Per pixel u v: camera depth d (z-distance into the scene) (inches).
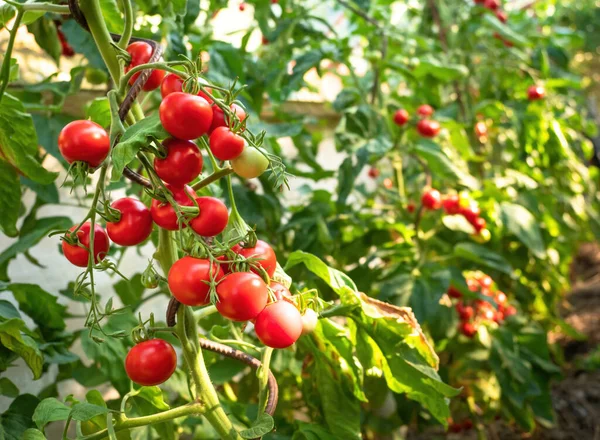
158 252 22.2
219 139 19.5
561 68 77.9
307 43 51.4
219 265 19.9
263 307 20.2
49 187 33.5
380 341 27.4
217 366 34.8
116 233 20.3
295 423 30.3
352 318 27.6
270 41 47.4
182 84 20.1
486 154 64.1
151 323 22.0
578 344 76.7
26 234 33.7
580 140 79.7
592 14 100.5
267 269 21.5
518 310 60.2
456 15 64.6
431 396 27.8
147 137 18.8
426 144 48.1
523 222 48.9
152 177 19.7
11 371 35.9
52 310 30.0
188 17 33.8
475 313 50.6
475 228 46.3
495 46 69.1
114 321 33.1
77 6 21.2
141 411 27.2
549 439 60.1
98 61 33.4
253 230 20.9
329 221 46.0
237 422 30.8
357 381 28.7
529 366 49.6
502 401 53.2
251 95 44.7
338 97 49.3
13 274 38.8
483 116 69.1
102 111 26.6
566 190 69.6
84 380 33.5
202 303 20.1
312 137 56.9
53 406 23.6
